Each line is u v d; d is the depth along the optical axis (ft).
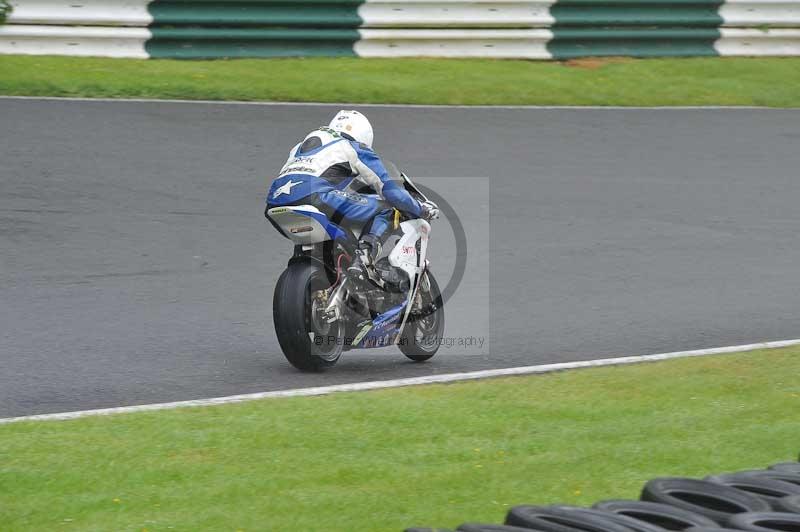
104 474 61.16
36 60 164.55
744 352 92.58
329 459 64.69
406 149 148.36
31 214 120.88
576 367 87.66
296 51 179.32
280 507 57.21
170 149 142.31
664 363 89.10
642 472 64.39
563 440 69.51
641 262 118.83
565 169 147.54
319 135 83.82
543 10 191.42
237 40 176.04
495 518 57.06
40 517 55.21
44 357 86.02
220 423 70.49
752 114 179.73
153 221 122.11
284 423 70.69
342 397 77.25
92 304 99.45
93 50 168.76
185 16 172.04
